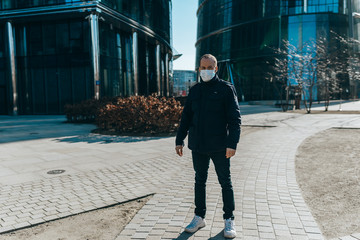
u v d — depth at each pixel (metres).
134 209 3.74
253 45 48.62
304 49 38.84
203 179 3.06
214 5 55.34
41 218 3.45
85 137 10.47
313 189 4.29
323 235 2.90
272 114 19.58
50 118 20.62
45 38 24.58
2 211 3.68
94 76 23.02
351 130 10.80
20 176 5.36
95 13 22.52
